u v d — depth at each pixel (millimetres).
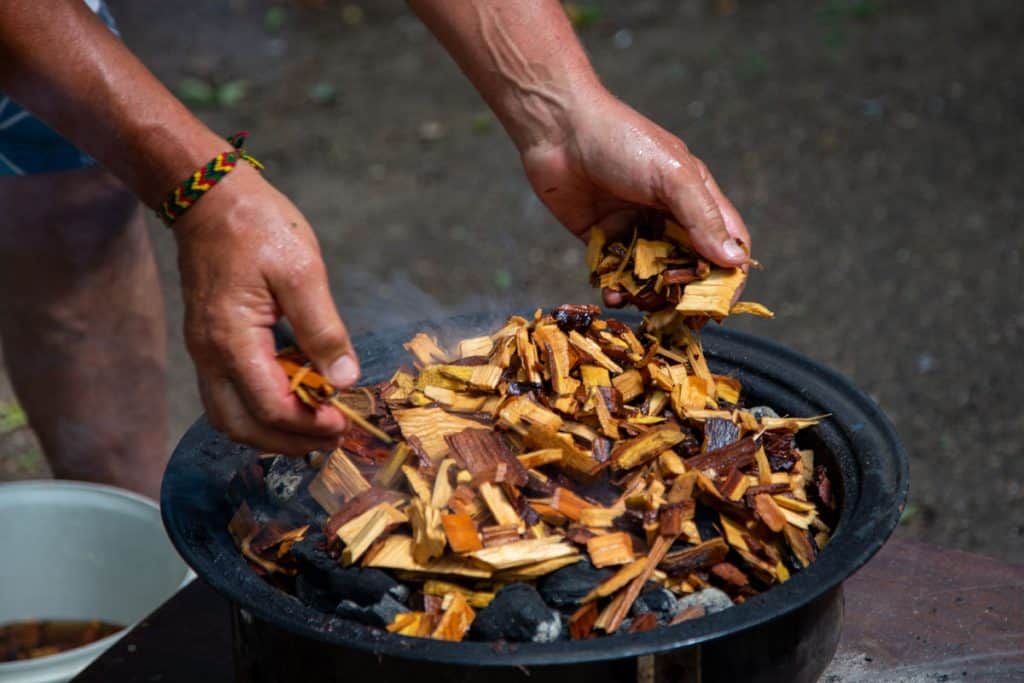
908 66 4176
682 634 880
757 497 1062
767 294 3082
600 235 1304
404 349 1356
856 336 2896
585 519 1042
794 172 3615
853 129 3818
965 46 4301
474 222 3406
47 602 1776
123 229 1829
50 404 1943
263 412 971
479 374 1176
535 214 3438
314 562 1015
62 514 1739
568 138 1302
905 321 2941
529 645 880
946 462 2482
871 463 1097
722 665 938
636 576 992
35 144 1644
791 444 1177
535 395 1169
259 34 4527
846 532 996
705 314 1192
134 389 1967
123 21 4547
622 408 1161
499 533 1010
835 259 3209
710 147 3754
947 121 3832
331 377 978
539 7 1312
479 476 1053
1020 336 2854
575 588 983
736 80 4137
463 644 883
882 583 1291
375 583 986
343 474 1096
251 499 1157
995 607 1241
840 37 4410
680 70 4215
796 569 1034
